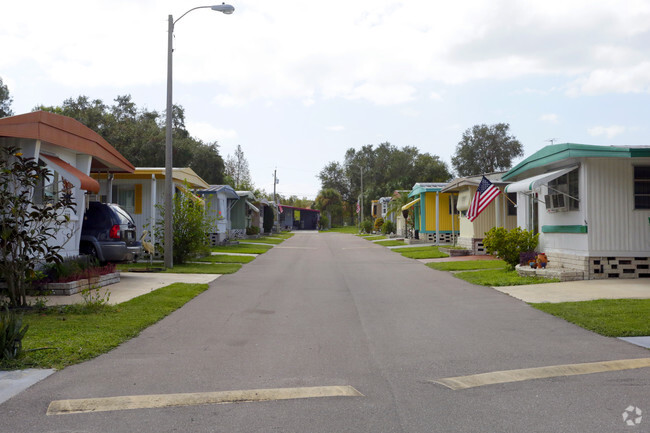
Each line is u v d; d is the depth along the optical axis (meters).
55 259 9.58
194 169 48.34
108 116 45.09
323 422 4.47
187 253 19.25
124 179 21.56
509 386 5.40
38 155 11.08
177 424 4.43
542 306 9.88
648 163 13.23
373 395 5.17
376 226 55.66
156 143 44.69
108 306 9.54
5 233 8.91
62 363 6.20
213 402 4.98
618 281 12.76
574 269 13.81
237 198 35.19
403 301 11.10
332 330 8.26
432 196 31.03
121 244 13.85
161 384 5.52
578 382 5.49
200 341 7.51
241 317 9.34
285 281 14.63
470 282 14.00
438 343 7.34
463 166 66.12
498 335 7.79
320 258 23.19
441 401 4.98
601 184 13.20
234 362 6.39
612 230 13.22
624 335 7.55
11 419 4.54
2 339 6.20
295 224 82.31
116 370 6.03
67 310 9.14
